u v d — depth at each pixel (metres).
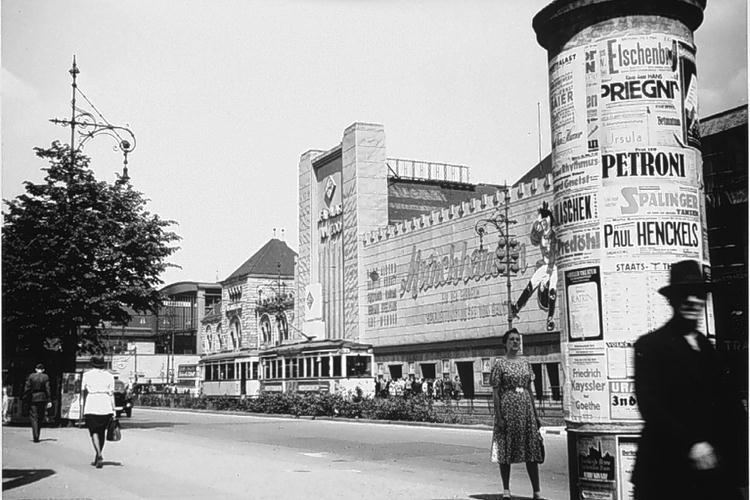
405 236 58.28
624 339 7.52
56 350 30.28
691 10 7.76
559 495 11.40
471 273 50.72
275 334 84.69
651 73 7.61
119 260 29.47
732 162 15.85
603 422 7.55
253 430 30.02
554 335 43.16
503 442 10.20
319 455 18.50
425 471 14.81
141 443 21.77
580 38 7.81
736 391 7.31
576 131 7.83
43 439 22.64
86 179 29.45
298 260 75.06
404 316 57.94
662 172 7.57
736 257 14.70
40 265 28.25
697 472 6.84
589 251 7.71
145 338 102.62
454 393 47.66
